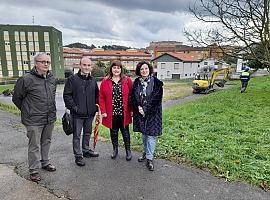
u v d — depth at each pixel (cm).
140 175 395
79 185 364
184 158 448
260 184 356
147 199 328
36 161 384
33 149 381
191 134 589
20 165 436
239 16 1166
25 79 371
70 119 433
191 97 1889
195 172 401
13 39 6619
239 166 405
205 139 549
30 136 382
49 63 385
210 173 396
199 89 2180
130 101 438
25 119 380
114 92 445
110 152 498
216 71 2338
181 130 635
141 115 423
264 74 4478
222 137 563
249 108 983
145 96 421
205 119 773
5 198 329
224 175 383
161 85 427
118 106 447
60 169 418
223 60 1381
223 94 1616
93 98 452
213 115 845
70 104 430
